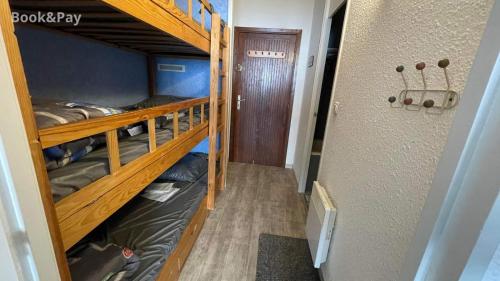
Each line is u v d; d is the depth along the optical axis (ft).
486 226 1.44
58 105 2.96
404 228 2.32
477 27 1.63
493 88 1.41
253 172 10.78
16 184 1.31
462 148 1.57
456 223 1.66
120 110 3.67
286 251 5.84
